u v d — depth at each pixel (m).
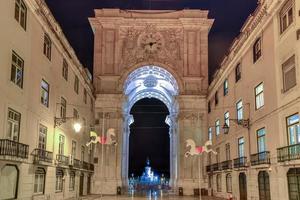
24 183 17.00
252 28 21.70
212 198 30.11
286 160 16.34
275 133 18.33
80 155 30.53
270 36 19.09
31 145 18.08
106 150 37.41
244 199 24.09
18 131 16.42
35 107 18.73
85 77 32.41
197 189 36.78
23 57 16.95
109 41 39.41
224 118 30.08
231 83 27.73
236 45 25.64
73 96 27.89
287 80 17.00
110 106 38.25
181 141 38.19
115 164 37.19
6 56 14.84
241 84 24.86
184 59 39.34
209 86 37.28
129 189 47.09
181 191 36.66
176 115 41.91
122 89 38.69
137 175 73.44
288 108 16.72
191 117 38.50
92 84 37.38
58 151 23.44
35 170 18.73
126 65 39.09
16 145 15.35
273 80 18.62
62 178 24.62
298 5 15.57
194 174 37.44
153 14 39.75
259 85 21.19
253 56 22.16
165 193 39.38
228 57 28.22
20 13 16.64
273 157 18.58
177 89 39.97
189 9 39.81
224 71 29.53
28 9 17.59
